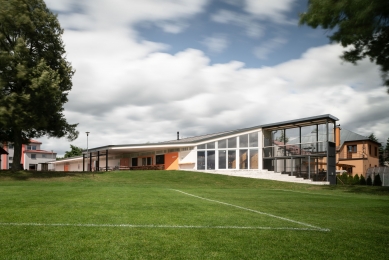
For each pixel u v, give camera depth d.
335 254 4.96
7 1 27.67
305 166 33.34
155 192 15.87
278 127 35.78
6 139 33.22
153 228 6.51
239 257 4.69
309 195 16.88
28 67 27.91
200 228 6.64
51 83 26.62
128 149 38.19
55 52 30.72
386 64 13.92
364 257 4.84
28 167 79.75
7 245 5.10
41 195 12.90
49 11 30.53
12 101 25.80
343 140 48.50
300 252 5.02
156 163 41.31
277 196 15.66
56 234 5.86
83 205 9.75
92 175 29.86
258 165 36.09
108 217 7.66
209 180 28.52
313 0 14.49
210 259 4.58
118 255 4.67
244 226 6.99
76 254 4.68
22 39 27.19
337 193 19.75
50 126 31.39
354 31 13.49
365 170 45.22
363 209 10.75
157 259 4.53
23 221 7.04
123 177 29.08
